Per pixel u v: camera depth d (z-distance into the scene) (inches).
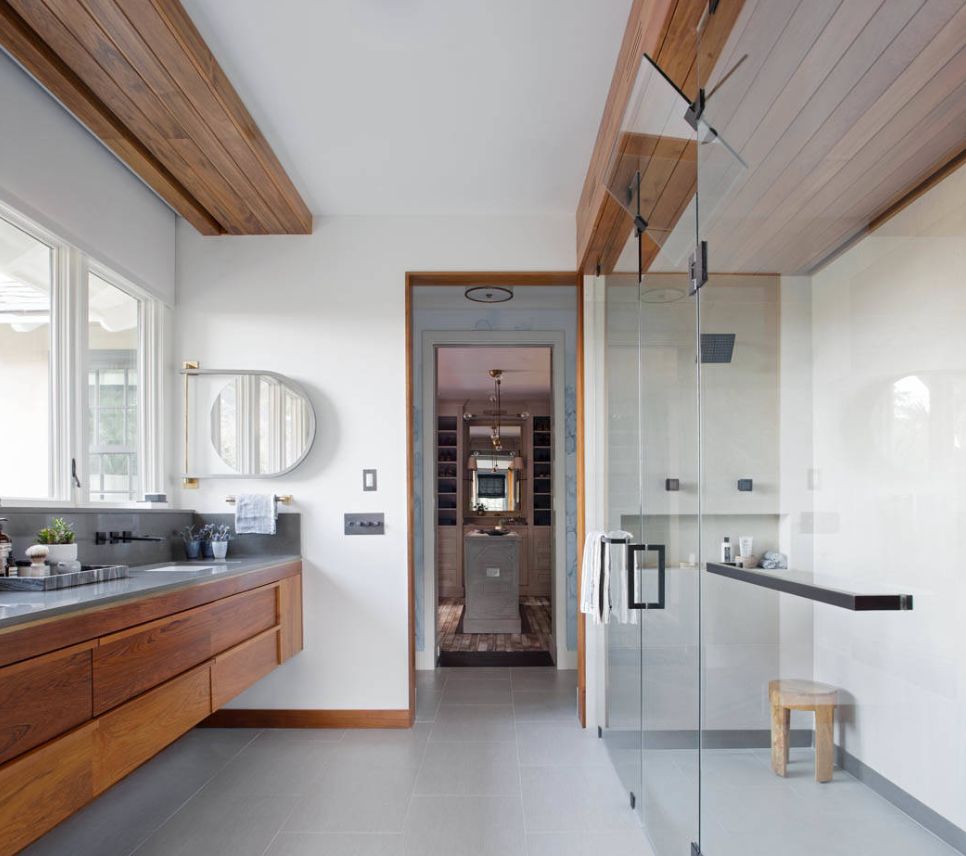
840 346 58.9
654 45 66.4
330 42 81.5
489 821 92.0
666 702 81.0
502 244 135.4
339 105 95.6
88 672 65.8
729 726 62.5
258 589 111.2
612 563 112.4
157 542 118.4
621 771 105.5
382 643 131.3
